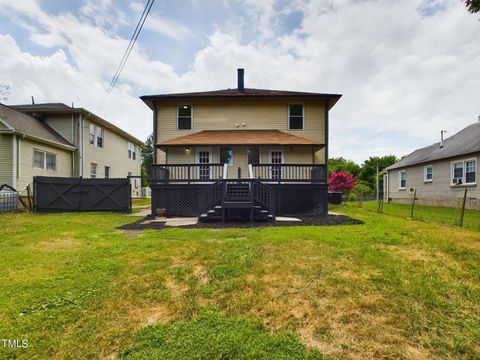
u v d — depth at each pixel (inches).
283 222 278.4
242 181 305.1
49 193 406.0
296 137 461.7
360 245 169.2
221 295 103.8
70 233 221.3
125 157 836.0
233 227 247.8
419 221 276.8
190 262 140.6
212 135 470.0
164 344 75.4
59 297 102.0
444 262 138.9
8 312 91.3
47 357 71.6
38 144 492.1
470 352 72.1
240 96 479.8
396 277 118.0
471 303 97.7
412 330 81.4
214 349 72.5
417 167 682.2
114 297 102.2
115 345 75.8
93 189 408.5
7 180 440.1
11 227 251.3
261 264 134.6
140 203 677.3
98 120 652.1
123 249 165.9
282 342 75.5
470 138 552.4
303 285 111.1
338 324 84.7
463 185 522.6
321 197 368.5
